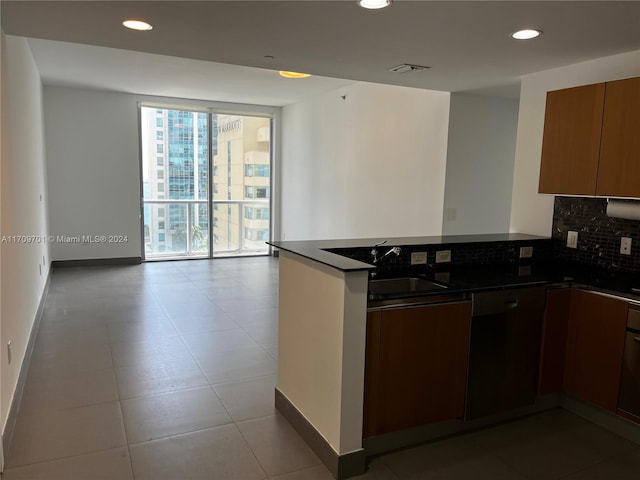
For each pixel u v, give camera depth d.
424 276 2.89
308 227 7.55
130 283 6.25
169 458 2.40
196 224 8.25
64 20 2.61
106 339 4.09
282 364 2.86
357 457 2.31
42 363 3.55
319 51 3.15
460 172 4.61
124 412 2.84
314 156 7.26
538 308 2.79
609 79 3.14
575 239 3.43
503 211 4.89
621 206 2.92
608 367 2.70
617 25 2.51
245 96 7.31
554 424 2.85
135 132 7.39
